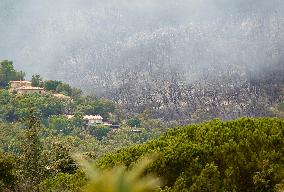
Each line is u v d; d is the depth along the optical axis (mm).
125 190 11039
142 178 11445
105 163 94500
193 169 85312
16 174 115562
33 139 121688
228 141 92938
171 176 85625
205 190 80688
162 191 79562
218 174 82312
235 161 87000
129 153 95188
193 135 101188
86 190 11344
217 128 99875
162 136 106375
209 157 89000
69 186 97062
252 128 97938
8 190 112125
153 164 85562
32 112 126250
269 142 90875
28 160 118688
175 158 87312
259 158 86750
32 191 111750
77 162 11750
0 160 113375
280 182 81312
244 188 84625
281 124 99875
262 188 81938
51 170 135875
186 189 80438
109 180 11141
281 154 86750
